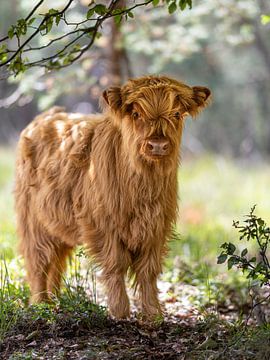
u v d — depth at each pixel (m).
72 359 8.30
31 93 20.09
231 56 42.59
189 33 21.39
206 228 20.05
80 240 10.66
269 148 46.84
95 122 10.68
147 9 20.02
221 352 8.16
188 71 42.06
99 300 11.23
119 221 9.80
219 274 13.60
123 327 9.45
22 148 11.66
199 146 45.66
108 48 20.61
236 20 23.19
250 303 11.74
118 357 8.29
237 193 27.44
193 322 10.27
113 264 9.92
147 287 10.00
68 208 10.63
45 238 11.27
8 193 23.66
